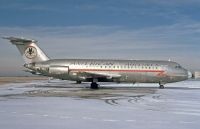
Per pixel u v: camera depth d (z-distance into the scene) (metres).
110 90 48.31
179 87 61.47
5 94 37.72
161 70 55.41
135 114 20.72
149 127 15.99
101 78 54.47
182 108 24.55
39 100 30.16
